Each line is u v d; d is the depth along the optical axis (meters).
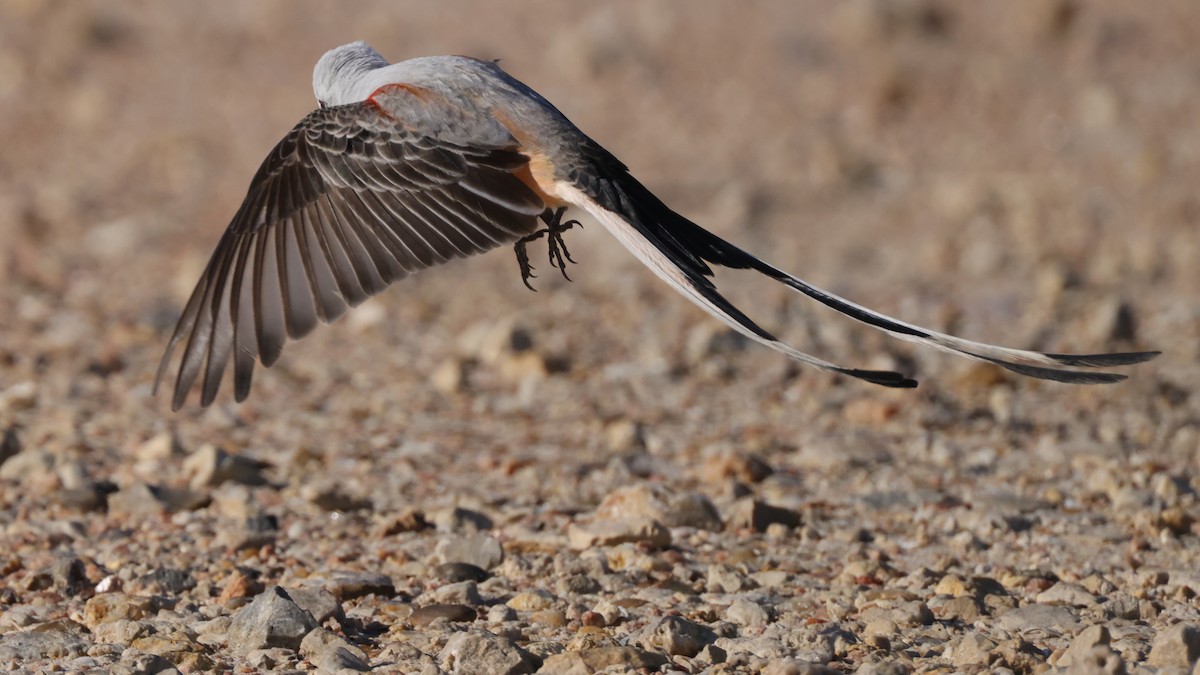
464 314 17.69
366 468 11.68
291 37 29.33
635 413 13.53
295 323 7.52
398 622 8.16
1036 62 27.34
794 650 7.60
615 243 20.95
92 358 15.20
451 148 7.71
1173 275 18.91
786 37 28.56
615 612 8.20
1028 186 22.83
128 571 8.99
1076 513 10.33
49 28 29.77
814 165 24.16
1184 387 14.18
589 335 16.62
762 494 10.96
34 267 19.69
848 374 7.14
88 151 25.48
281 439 12.63
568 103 26.67
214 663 7.44
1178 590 8.55
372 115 7.79
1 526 10.12
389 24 29.23
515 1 30.14
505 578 9.02
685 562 9.32
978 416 13.26
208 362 7.70
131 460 11.88
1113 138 24.59
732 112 26.41
